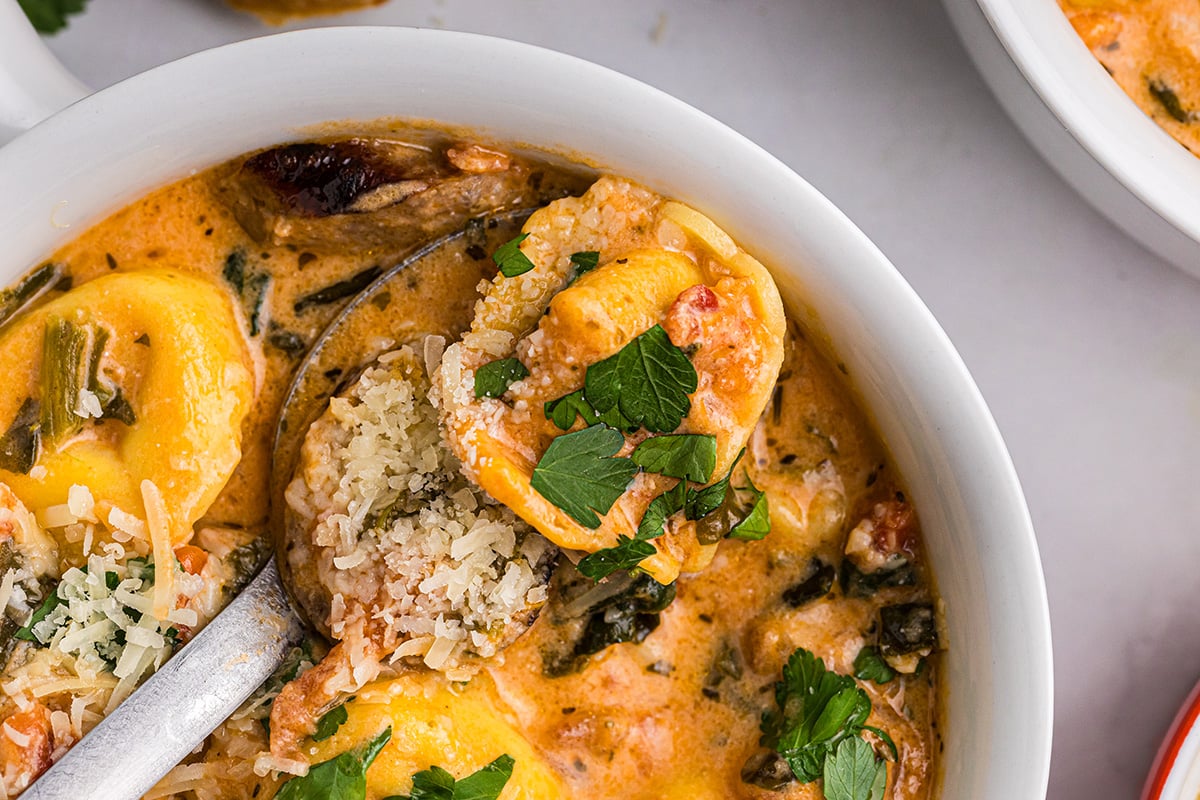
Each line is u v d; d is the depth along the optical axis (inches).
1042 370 9.5
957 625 8.2
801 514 8.4
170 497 8.0
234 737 8.1
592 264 8.0
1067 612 9.5
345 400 8.1
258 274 8.3
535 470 7.8
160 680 8.0
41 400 8.1
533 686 8.4
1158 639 9.5
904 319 7.8
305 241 8.2
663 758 8.4
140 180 8.1
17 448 8.0
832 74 9.5
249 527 8.4
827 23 9.5
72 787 7.8
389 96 7.9
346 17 9.4
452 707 8.1
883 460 8.4
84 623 8.0
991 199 9.5
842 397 8.4
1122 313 9.5
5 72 8.2
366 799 7.9
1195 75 9.2
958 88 9.4
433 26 9.5
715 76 9.5
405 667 8.1
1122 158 8.7
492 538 7.9
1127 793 9.5
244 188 8.1
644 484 8.0
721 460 7.9
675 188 8.0
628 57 9.5
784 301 8.2
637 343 7.8
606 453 7.8
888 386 8.0
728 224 8.0
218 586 8.2
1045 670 7.9
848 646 8.4
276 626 8.2
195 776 8.1
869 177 9.5
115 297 8.0
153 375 8.0
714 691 8.4
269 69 7.8
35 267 8.2
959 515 8.0
